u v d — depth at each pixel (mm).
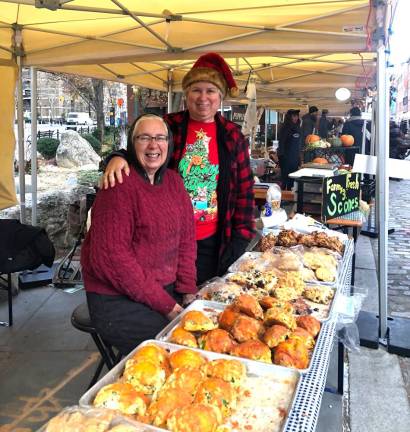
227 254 2660
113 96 17203
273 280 2033
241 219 2707
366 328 3609
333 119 13984
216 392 1131
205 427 1016
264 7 3096
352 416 2713
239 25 3332
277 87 7730
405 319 3791
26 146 11766
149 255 1898
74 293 4430
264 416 1130
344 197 3768
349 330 2775
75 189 6855
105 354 2217
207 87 2518
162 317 1889
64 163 11078
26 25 3670
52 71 4984
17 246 3648
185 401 1116
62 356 3285
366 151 7598
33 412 2646
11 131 4168
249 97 6500
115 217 1790
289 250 2680
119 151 1975
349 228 4504
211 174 2600
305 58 6047
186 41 3633
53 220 6105
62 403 2738
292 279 2043
